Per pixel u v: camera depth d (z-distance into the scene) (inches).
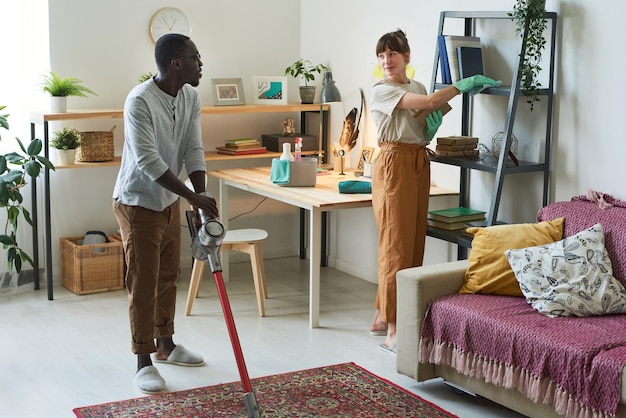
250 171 227.5
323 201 184.1
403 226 172.2
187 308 196.1
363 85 226.4
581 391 124.7
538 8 163.9
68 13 219.0
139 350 154.7
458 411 145.9
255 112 239.8
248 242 194.4
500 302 146.3
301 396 150.2
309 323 191.9
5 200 200.1
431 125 171.2
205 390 153.3
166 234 159.6
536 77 175.0
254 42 245.6
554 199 174.6
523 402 136.0
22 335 183.0
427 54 203.0
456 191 199.6
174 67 148.5
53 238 224.7
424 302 149.7
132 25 227.6
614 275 147.3
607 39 160.6
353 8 227.5
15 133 216.5
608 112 161.8
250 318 195.3
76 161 217.9
